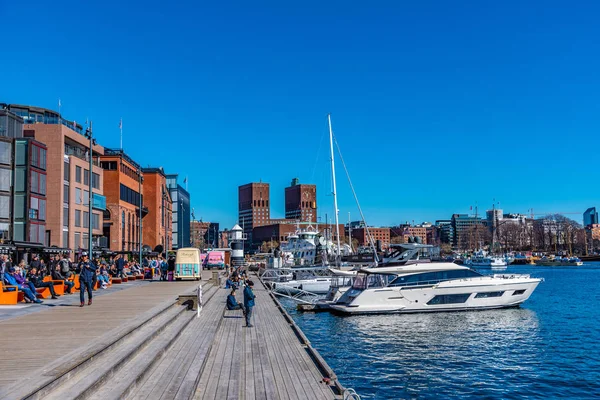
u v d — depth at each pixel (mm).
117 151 93062
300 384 13078
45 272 34125
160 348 14180
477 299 40531
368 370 22531
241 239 100125
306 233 82250
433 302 39719
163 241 122438
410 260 45750
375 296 39344
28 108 72875
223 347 17891
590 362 24094
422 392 19344
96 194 79750
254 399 11773
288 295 50438
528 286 41688
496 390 19672
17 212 59438
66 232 69312
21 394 8039
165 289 35625
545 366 23312
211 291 39312
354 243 193750
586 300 54531
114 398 9289
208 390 12062
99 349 11789
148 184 115938
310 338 30281
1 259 27953
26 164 60125
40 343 13164
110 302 24953
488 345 28078
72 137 71812
